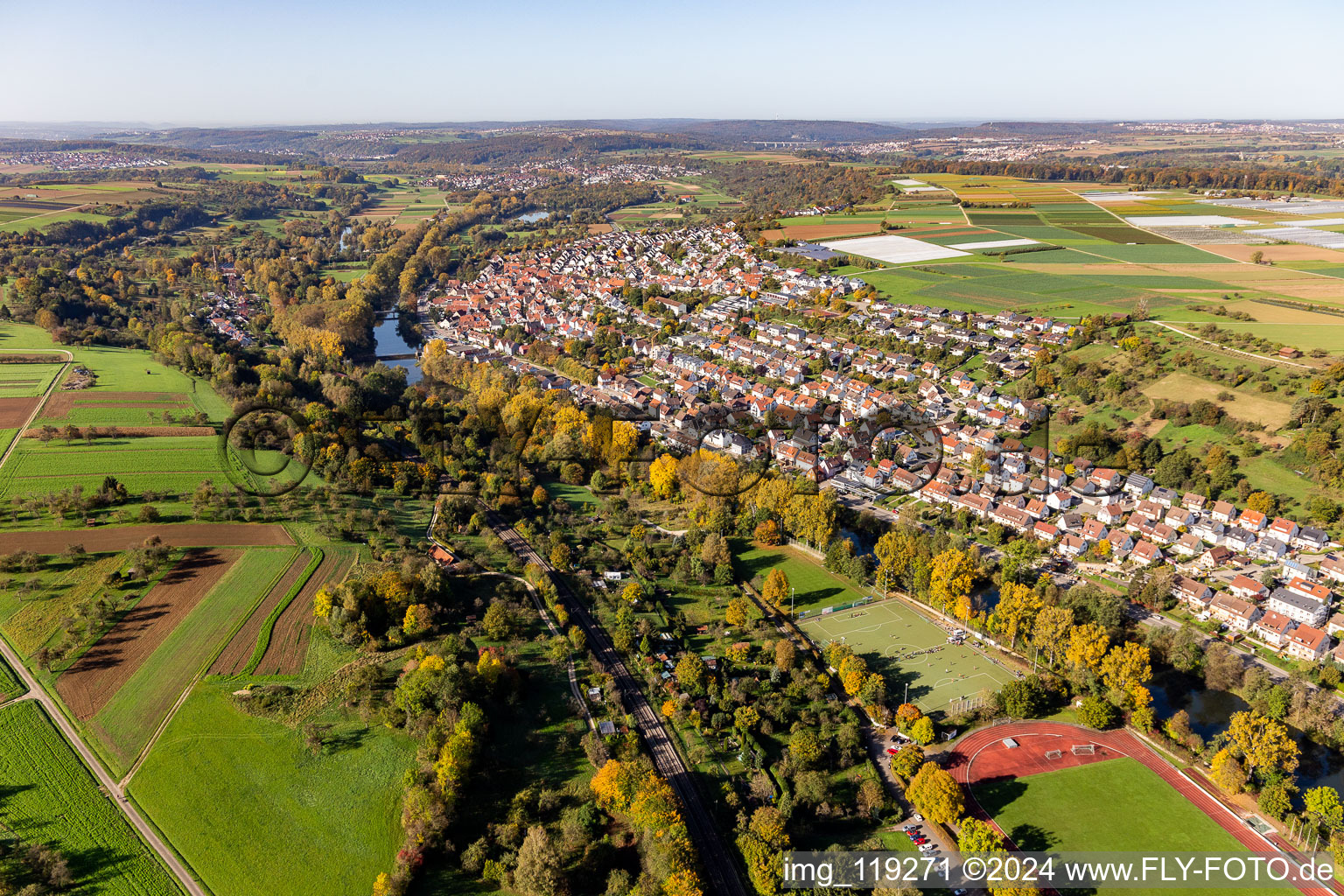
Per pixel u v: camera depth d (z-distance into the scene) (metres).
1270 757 123.69
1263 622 164.12
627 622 164.62
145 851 107.19
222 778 119.00
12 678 134.62
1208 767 130.38
